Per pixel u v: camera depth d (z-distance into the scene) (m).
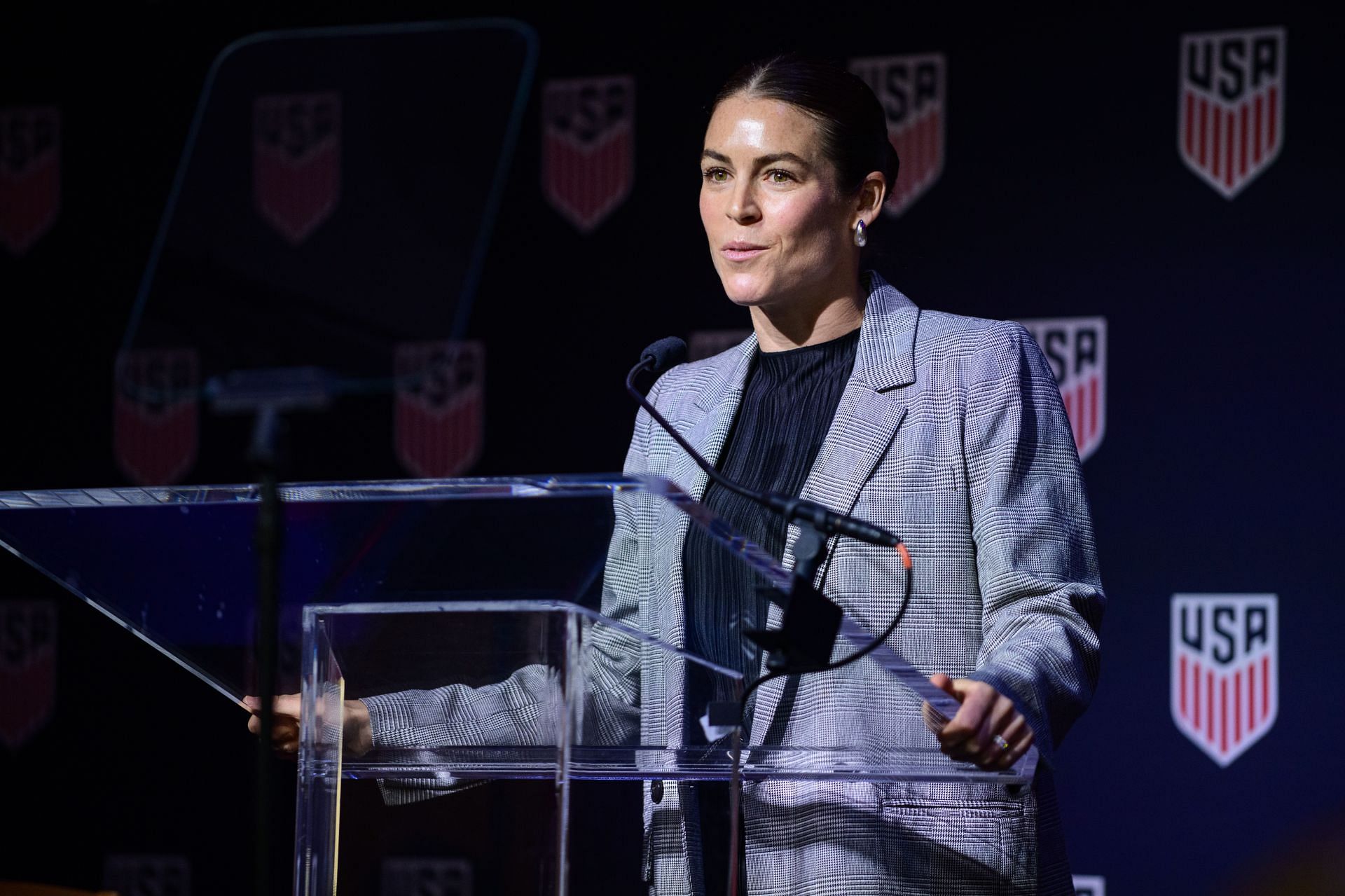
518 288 8.93
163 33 9.51
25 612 9.28
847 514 4.12
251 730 3.68
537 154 9.01
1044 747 3.45
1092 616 3.93
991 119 8.30
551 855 3.07
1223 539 7.74
